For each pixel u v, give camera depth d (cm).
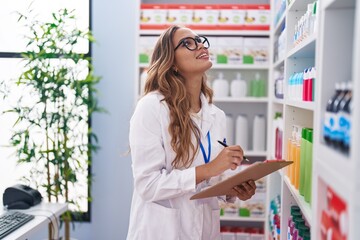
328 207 100
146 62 324
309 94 154
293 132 193
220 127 198
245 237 329
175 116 175
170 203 176
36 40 319
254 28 320
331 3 104
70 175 330
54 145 324
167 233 172
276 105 313
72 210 348
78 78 331
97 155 365
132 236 182
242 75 350
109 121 362
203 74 199
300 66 209
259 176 166
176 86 179
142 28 323
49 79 312
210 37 323
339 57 111
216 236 195
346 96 92
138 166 172
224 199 200
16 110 322
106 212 369
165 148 176
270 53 316
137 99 324
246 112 356
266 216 316
